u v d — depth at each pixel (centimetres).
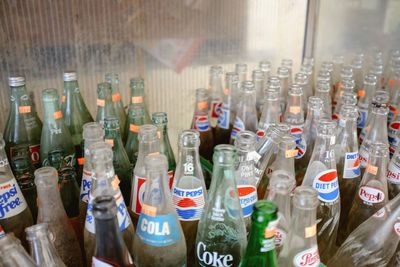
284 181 52
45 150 78
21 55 89
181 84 113
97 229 47
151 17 102
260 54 124
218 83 110
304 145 84
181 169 62
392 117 106
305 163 85
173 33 106
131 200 67
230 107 103
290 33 126
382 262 63
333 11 128
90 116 93
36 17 88
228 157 52
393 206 63
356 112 76
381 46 138
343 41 133
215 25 112
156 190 53
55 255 53
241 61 121
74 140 88
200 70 115
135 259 56
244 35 119
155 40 104
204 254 56
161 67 108
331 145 67
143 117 85
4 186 62
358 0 129
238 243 55
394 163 76
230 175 52
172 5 104
